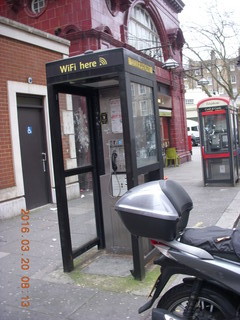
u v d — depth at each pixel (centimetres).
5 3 1265
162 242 296
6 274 474
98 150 534
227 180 1120
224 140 1110
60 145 463
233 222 692
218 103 1101
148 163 483
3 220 749
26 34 834
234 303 283
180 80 2016
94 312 371
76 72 439
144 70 476
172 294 300
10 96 790
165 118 1870
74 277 453
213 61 2289
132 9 1508
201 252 281
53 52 930
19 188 798
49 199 905
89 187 539
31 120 867
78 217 542
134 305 381
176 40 1936
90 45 1150
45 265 498
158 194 296
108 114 521
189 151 2134
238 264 272
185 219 317
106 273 459
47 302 395
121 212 301
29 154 854
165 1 1845
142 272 436
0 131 768
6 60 789
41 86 879
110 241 523
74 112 536
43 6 1231
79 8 1161
